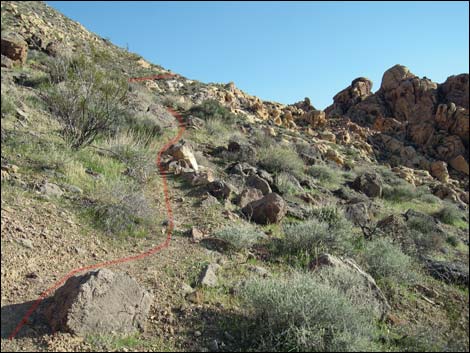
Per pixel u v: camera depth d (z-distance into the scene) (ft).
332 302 14.23
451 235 39.73
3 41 53.98
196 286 17.38
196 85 98.84
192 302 15.99
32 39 67.15
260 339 13.80
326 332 13.71
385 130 121.90
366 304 16.51
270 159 47.44
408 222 38.32
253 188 32.81
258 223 28.02
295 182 42.22
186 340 13.62
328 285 15.75
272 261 21.75
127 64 90.17
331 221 28.14
